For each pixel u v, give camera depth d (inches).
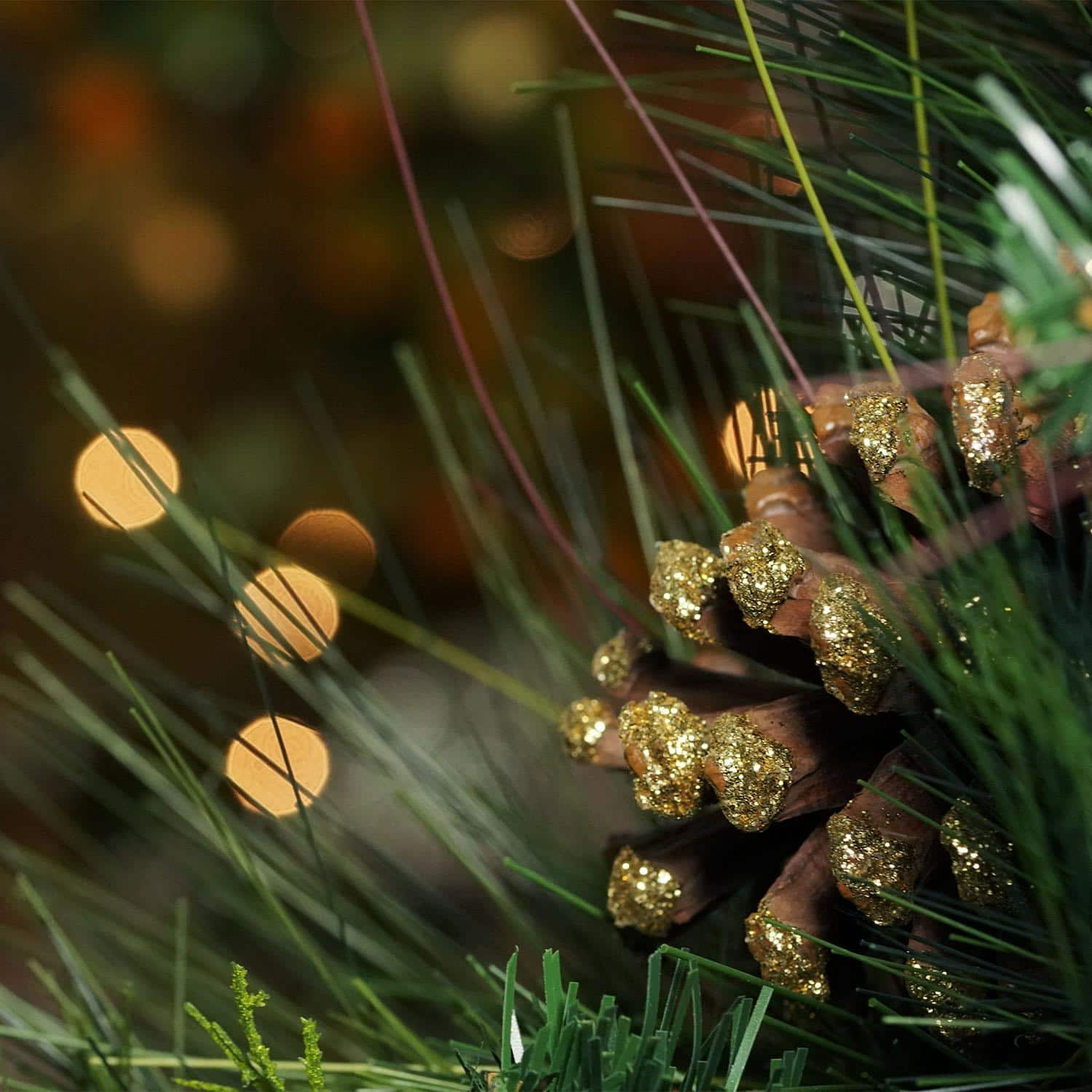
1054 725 18.6
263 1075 19.1
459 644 41.8
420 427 42.2
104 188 43.1
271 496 41.6
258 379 43.5
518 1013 20.5
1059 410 18.1
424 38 40.4
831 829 19.4
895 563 19.5
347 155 41.5
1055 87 20.5
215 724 21.9
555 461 22.9
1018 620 18.7
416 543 42.2
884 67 20.6
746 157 20.8
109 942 22.2
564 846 21.9
